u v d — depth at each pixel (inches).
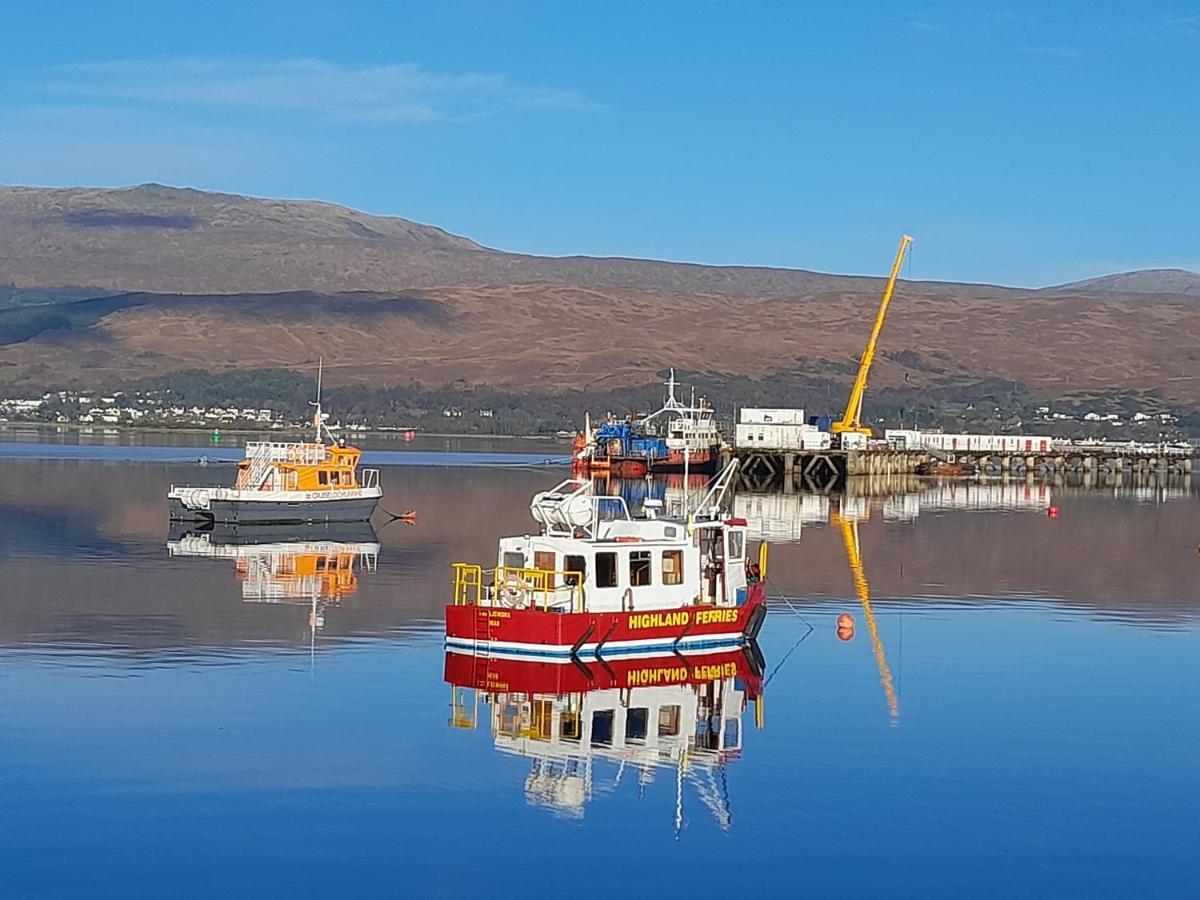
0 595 2199.8
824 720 1455.5
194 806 1159.0
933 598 2324.1
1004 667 1734.7
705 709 1496.1
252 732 1373.0
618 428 6761.8
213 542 3115.2
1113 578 2632.9
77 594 2231.8
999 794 1219.9
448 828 1120.2
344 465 3752.5
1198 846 1107.3
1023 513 4252.0
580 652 1657.2
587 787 1222.9
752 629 1776.6
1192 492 5772.6
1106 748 1364.4
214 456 7790.4
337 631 1923.0
